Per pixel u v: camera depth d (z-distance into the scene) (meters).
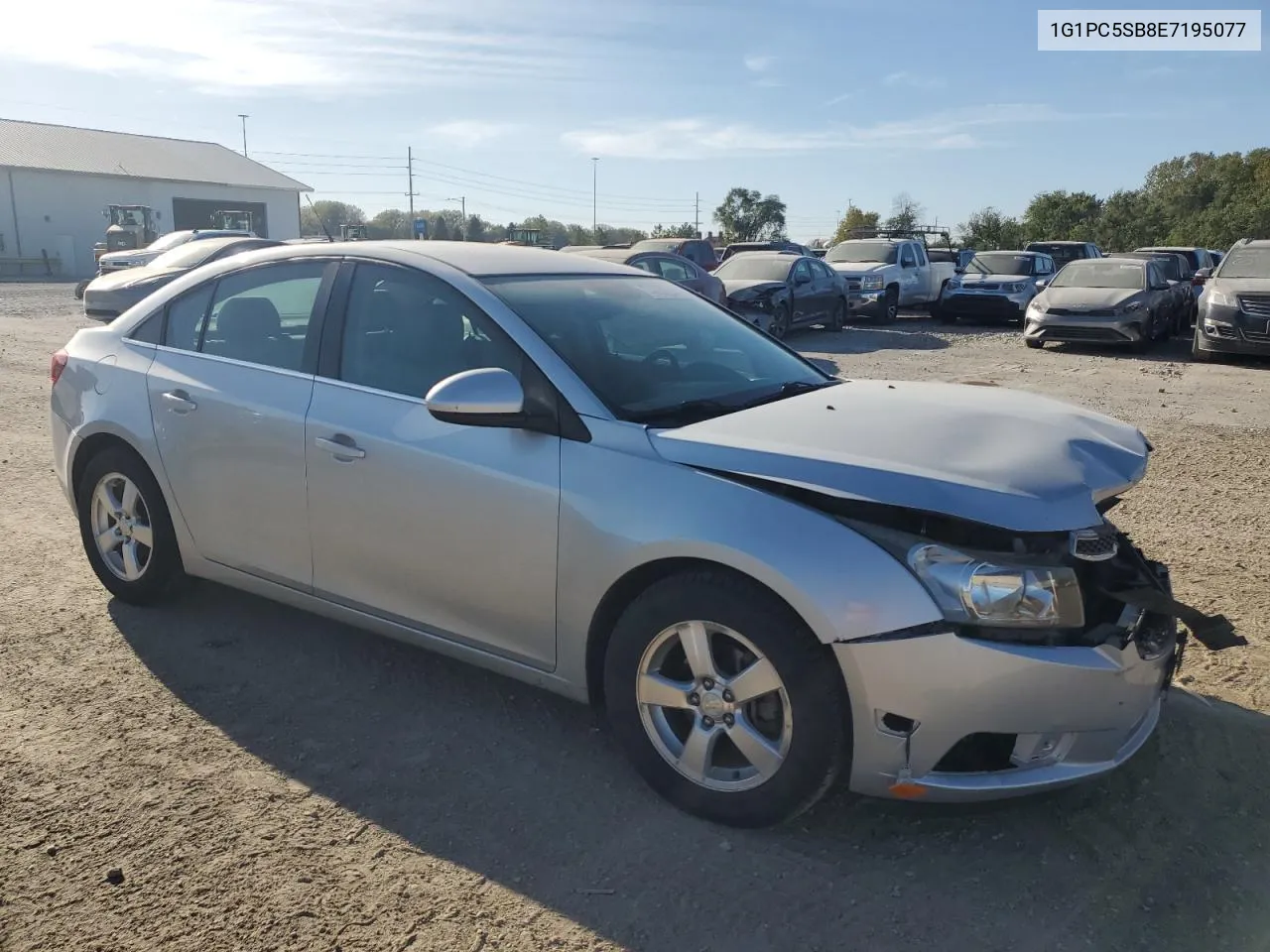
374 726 3.52
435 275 3.60
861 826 2.96
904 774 2.67
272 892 2.64
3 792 3.06
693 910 2.60
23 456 7.43
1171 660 2.99
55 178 47.12
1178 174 84.19
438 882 2.70
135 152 53.31
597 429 3.09
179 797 3.06
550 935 2.51
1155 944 2.49
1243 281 13.90
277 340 3.93
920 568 2.61
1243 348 13.41
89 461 4.52
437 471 3.31
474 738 3.45
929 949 2.47
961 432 3.07
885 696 2.61
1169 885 2.71
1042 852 2.85
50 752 3.30
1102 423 3.35
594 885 2.70
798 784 2.76
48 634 4.23
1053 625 2.61
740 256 18.42
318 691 3.77
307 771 3.23
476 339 3.41
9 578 4.87
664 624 2.91
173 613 4.47
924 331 19.77
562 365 3.23
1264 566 5.18
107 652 4.07
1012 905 2.62
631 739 3.07
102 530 4.54
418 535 3.39
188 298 4.29
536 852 2.83
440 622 3.46
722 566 2.81
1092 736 2.70
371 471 3.47
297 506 3.72
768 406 3.37
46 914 2.54
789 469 2.79
